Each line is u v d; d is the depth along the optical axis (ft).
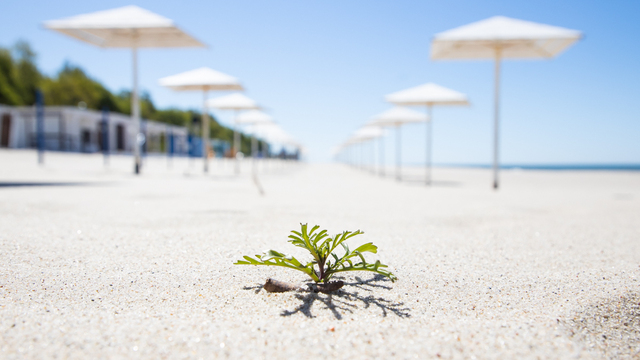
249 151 231.50
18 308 4.90
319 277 6.00
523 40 29.68
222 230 10.09
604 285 6.42
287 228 10.66
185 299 5.31
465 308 5.31
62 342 4.01
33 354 3.76
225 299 5.32
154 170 44.55
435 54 32.73
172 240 8.84
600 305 5.56
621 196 24.52
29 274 6.24
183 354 3.83
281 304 5.17
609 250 9.07
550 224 12.66
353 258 7.54
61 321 4.54
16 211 12.39
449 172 82.02
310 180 41.22
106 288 5.72
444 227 11.80
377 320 4.77
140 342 4.05
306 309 5.02
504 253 8.57
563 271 7.23
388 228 11.43
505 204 18.71
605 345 4.41
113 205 14.62
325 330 4.43
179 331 4.32
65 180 26.16
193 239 8.95
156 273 6.41
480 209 16.43
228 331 4.34
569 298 5.81
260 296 5.43
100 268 6.66
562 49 30.45
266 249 8.11
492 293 5.94
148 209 13.84
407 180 47.50
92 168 42.14
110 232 9.64
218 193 21.06
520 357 3.97
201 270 6.57
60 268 6.62
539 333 4.58
